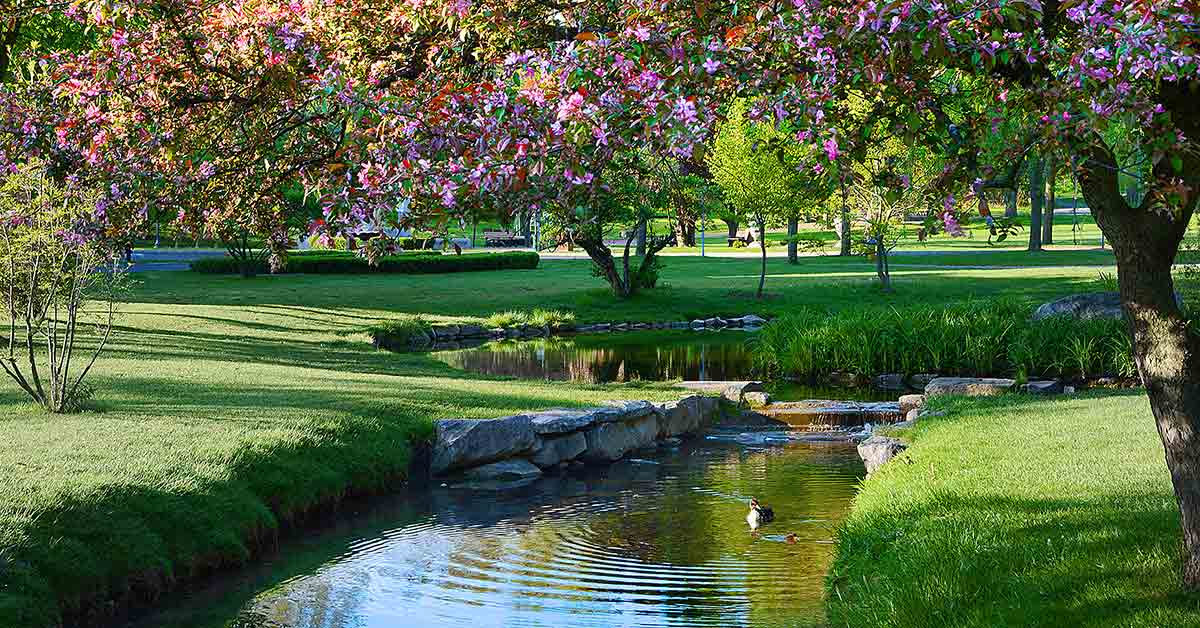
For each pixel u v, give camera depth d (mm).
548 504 12688
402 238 5098
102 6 5629
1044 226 71062
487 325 37438
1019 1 4168
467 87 4816
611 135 4574
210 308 35312
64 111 5898
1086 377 22625
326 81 5121
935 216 4691
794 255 59812
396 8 5992
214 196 6703
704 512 12172
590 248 43000
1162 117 4637
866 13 4199
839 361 24797
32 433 11602
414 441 14570
